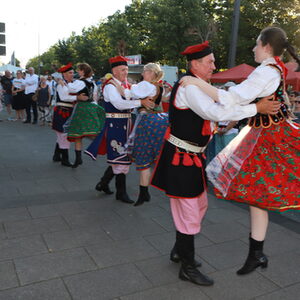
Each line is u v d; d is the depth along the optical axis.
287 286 2.28
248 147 2.13
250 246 2.30
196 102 2.01
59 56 36.34
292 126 2.07
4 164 5.29
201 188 2.24
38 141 7.29
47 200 3.76
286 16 19.27
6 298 2.04
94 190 4.18
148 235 2.97
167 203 3.78
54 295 2.09
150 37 29.03
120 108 3.41
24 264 2.42
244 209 3.68
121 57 3.46
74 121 4.96
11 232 2.92
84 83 4.88
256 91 1.95
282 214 3.56
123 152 3.63
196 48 2.12
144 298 2.10
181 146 2.20
